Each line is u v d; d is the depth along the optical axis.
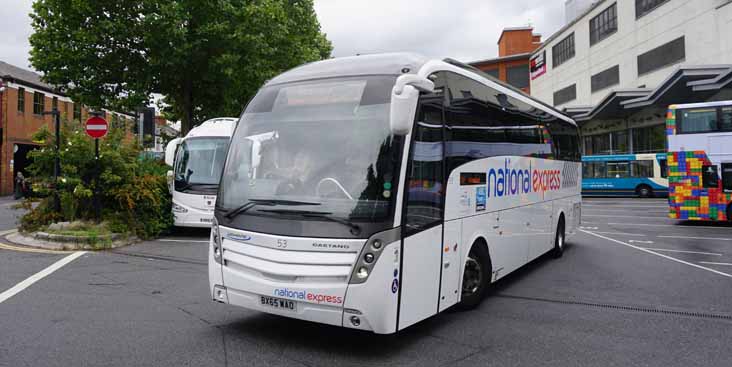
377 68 5.36
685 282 8.38
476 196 6.46
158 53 20.58
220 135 13.87
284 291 4.70
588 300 7.19
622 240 13.83
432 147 5.36
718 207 16.73
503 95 7.68
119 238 12.05
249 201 5.09
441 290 5.48
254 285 4.88
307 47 28.94
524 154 8.44
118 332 5.53
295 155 5.05
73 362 4.65
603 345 5.30
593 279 8.65
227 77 21.36
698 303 7.02
